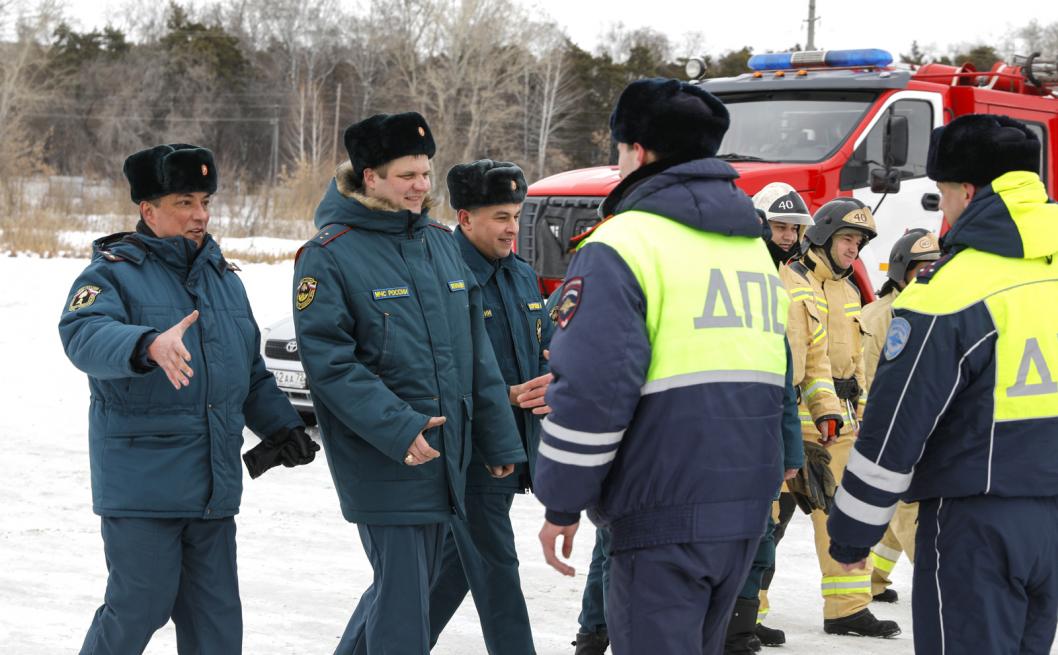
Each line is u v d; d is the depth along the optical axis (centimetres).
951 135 349
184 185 382
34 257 1981
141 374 355
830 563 563
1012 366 331
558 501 302
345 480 402
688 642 307
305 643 507
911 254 621
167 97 7462
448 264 419
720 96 1127
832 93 1079
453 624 556
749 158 1055
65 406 1036
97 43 7719
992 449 332
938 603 340
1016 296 332
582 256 309
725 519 307
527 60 6894
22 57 5884
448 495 406
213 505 381
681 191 313
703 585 312
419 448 382
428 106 6800
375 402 383
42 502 735
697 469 305
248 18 8025
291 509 744
